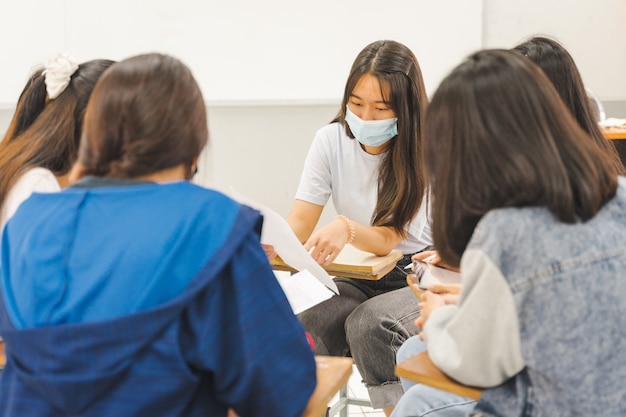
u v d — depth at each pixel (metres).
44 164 1.38
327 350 1.97
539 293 0.94
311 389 1.00
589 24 3.79
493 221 0.97
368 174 2.16
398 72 1.96
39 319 0.89
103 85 0.99
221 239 0.92
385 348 1.83
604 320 0.94
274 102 4.05
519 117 0.99
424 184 2.02
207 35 4.01
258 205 1.49
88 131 0.99
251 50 4.00
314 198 2.20
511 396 1.00
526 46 1.56
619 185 1.04
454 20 3.78
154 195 0.94
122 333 0.85
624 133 2.59
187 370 0.89
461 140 1.01
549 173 0.96
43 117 1.40
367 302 1.93
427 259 1.62
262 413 0.96
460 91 1.02
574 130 1.01
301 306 1.53
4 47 4.07
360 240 1.94
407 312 1.86
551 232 0.95
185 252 0.90
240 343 0.92
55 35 4.06
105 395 0.88
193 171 1.06
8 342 0.90
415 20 3.81
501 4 3.82
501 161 0.98
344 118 2.16
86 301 0.88
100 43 4.07
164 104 0.96
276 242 1.56
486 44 3.87
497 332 0.97
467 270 0.99
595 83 3.86
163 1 3.98
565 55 1.51
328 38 3.91
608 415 0.94
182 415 0.93
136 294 0.88
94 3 4.01
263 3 3.92
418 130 2.01
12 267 0.96
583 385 0.94
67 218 0.93
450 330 1.03
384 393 1.86
